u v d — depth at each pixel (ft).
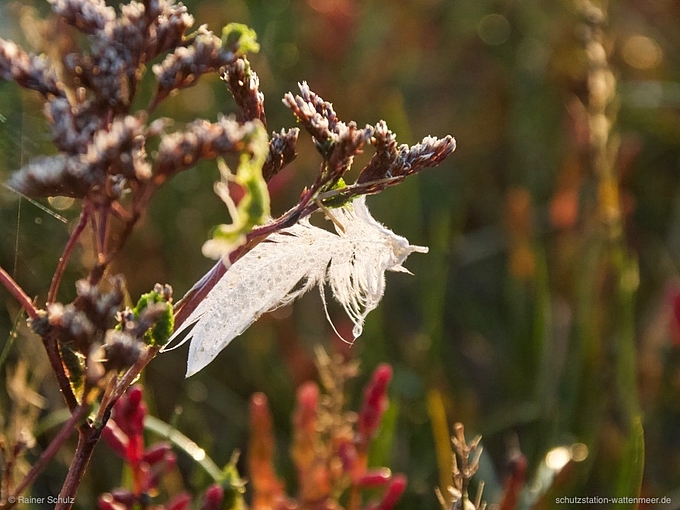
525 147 3.79
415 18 4.09
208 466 2.01
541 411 2.68
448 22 4.16
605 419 2.67
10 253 2.61
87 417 1.69
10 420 2.15
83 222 1.65
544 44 3.96
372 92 3.86
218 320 1.72
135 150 1.61
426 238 3.51
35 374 2.20
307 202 1.70
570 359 2.76
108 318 1.63
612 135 3.01
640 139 3.75
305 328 3.03
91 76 1.63
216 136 1.61
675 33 4.10
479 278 3.59
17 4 2.87
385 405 2.02
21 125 2.03
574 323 2.81
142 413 1.87
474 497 2.25
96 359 1.63
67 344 1.66
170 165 1.61
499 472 2.79
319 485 2.04
